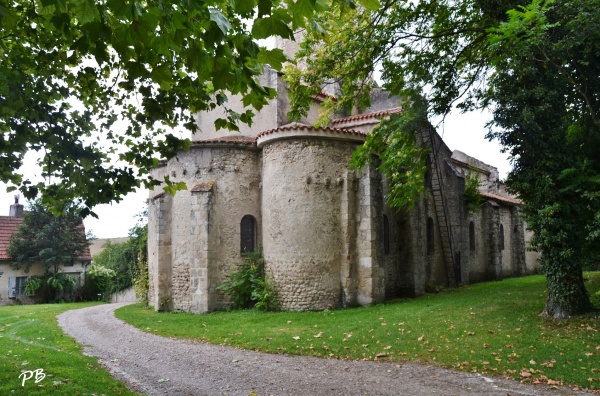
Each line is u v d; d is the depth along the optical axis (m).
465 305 13.34
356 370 8.22
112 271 28.88
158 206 16.59
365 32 10.19
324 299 14.66
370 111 21.72
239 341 10.79
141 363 9.03
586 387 6.83
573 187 10.22
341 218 15.24
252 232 16.30
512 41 8.48
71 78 6.51
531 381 7.20
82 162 6.08
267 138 15.50
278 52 3.50
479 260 24.75
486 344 9.15
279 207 15.16
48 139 5.80
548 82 10.69
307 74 10.56
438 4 10.01
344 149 15.57
